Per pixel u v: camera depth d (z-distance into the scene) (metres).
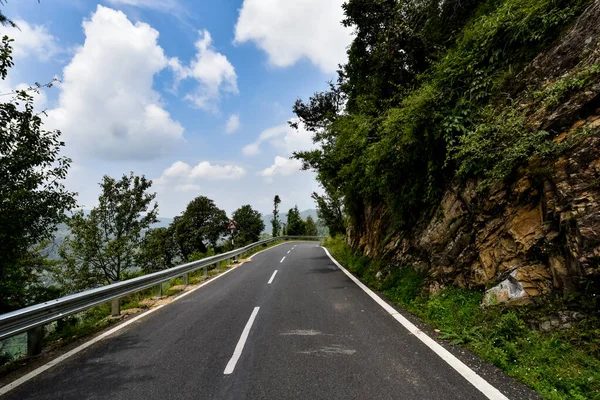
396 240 9.36
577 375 3.18
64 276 18.52
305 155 15.63
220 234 49.91
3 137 7.73
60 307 5.14
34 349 4.65
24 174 8.28
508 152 4.92
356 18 11.59
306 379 3.48
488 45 6.04
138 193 21.55
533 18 5.36
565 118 4.38
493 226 5.43
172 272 9.49
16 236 8.19
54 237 9.60
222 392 3.27
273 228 55.69
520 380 3.27
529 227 4.70
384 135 8.48
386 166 8.87
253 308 6.86
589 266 3.67
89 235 18.92
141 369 3.93
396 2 10.70
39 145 8.57
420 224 8.12
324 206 32.50
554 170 4.29
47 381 3.71
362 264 11.92
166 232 40.28
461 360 3.81
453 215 6.59
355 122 10.95
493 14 6.23
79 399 3.26
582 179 3.94
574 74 4.39
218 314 6.48
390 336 4.76
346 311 6.32
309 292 8.41
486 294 4.99
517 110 5.10
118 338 5.22
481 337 4.24
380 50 10.40
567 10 5.00
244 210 57.66
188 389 3.37
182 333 5.32
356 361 3.91
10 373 4.04
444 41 9.31
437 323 5.13
